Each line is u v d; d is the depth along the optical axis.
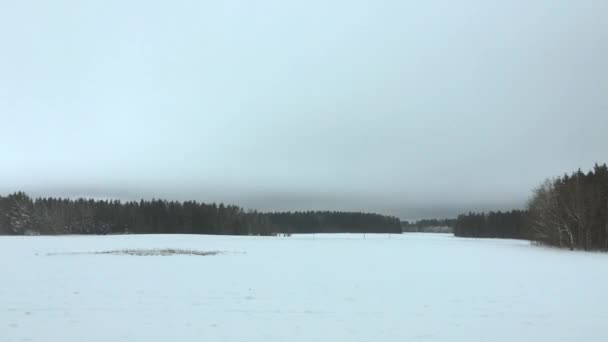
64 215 94.81
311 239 72.69
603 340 8.37
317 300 12.26
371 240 70.25
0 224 90.56
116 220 100.06
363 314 10.45
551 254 35.88
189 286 14.59
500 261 26.89
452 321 9.77
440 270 20.80
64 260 24.36
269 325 9.27
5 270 19.05
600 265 24.16
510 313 10.68
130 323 9.30
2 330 8.61
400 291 14.05
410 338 8.34
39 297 12.25
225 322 9.50
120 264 22.06
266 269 20.47
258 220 125.62
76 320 9.51
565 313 10.71
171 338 8.20
